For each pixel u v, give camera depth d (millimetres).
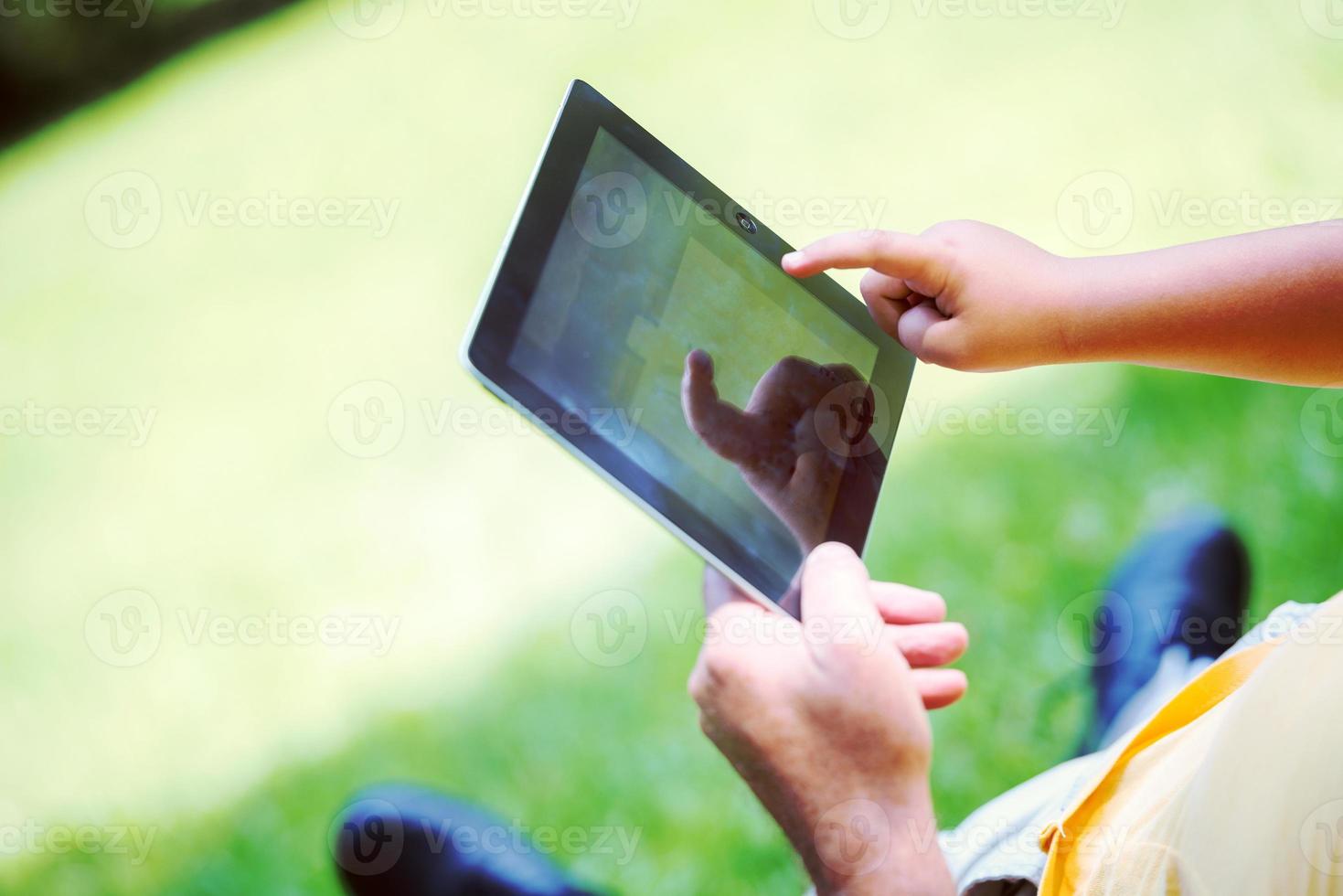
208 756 2002
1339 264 842
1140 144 2793
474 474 2316
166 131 3406
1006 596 1936
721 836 1728
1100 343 938
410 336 2740
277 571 2270
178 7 3828
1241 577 1808
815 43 3172
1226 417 2090
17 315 2965
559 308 979
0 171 3570
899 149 2869
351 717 1987
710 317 1060
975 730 1779
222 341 2777
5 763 2039
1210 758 727
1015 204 2725
